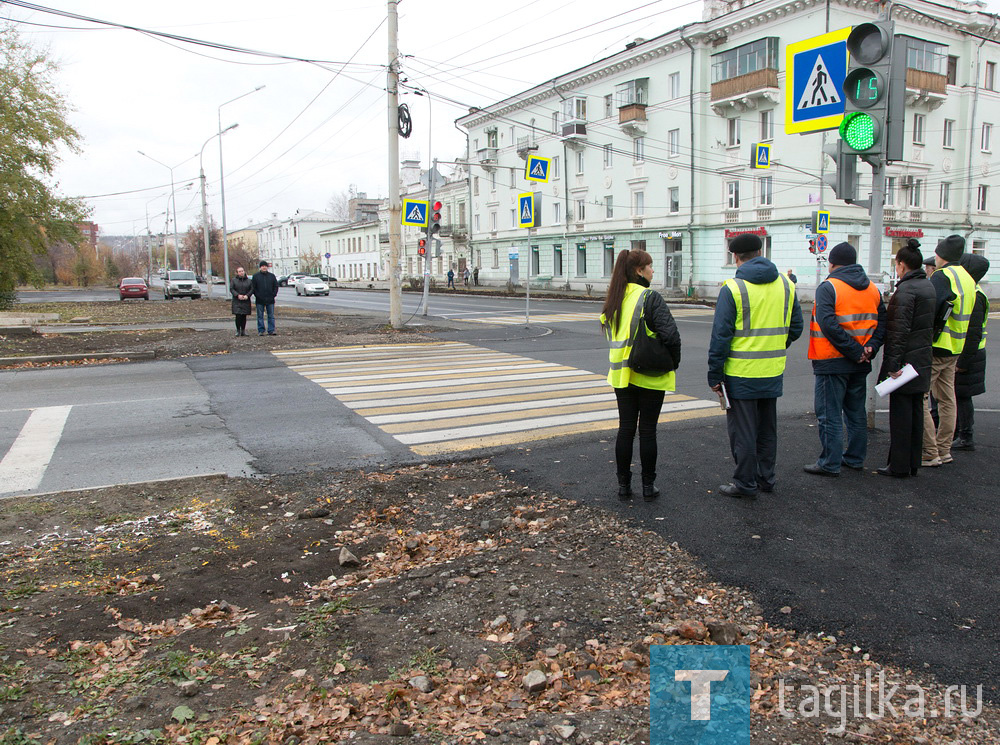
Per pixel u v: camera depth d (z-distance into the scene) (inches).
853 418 228.5
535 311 1072.2
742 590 147.9
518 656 125.0
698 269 1529.3
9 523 194.7
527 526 189.6
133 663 124.6
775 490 209.9
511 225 2148.1
